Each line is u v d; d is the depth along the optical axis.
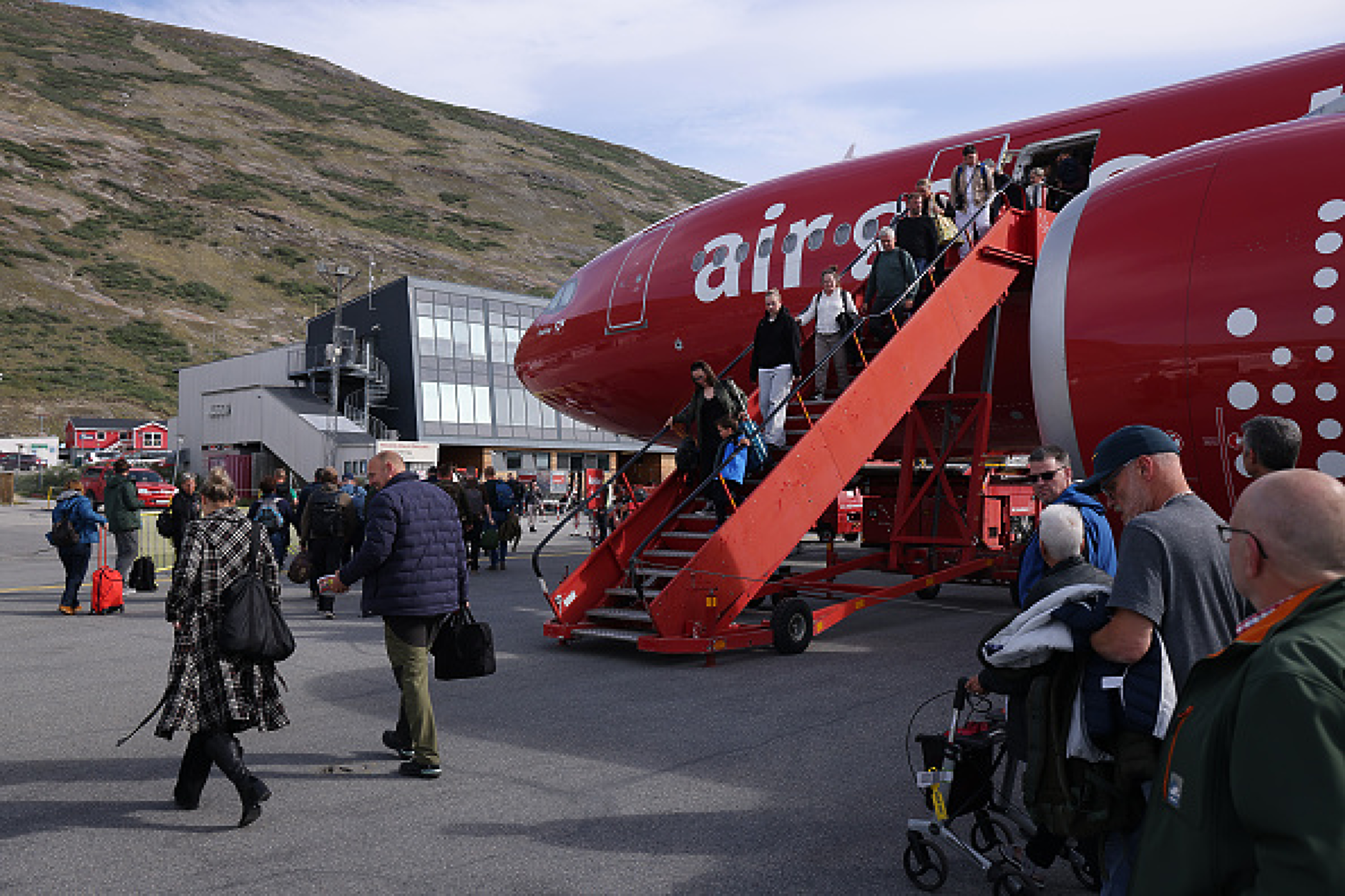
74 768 5.91
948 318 10.06
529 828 4.86
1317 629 1.75
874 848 4.55
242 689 4.91
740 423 9.48
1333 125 8.38
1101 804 3.18
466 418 53.47
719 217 14.82
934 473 11.95
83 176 157.62
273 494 14.01
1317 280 7.80
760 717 7.03
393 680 8.43
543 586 9.87
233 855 4.54
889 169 13.21
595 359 16.23
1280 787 1.62
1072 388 9.17
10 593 15.13
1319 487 1.97
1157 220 8.82
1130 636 3.06
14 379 99.25
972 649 9.65
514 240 190.38
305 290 144.50
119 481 14.68
